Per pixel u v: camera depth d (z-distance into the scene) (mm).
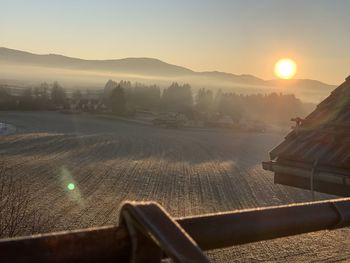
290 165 5469
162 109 165125
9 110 132625
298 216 1482
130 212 1035
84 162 42125
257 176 39281
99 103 151375
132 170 39188
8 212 15172
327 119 6043
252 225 1337
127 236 1032
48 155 45469
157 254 1052
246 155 59062
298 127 6133
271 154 5711
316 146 5594
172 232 1013
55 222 19031
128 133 84812
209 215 1271
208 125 119062
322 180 5129
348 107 6176
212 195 29875
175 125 111188
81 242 973
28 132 74125
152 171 39344
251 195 30484
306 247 16812
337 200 1668
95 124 104250
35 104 137625
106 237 1010
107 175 35469
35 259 907
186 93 190000
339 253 16172
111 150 54938
